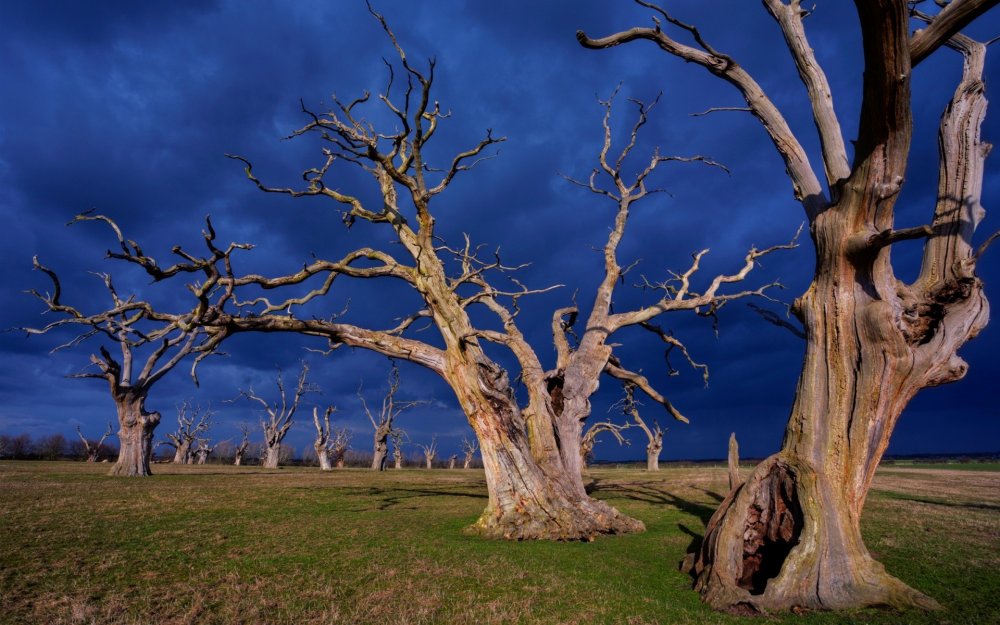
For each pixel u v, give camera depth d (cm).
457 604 833
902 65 754
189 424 7788
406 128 1645
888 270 942
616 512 1598
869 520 1695
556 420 1719
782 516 934
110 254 1569
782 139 1058
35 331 2662
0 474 3216
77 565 1040
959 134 1034
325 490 2756
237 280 1800
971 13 777
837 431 901
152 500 2088
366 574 1016
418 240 1733
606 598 877
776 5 1066
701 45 1081
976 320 958
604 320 1952
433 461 10319
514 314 2275
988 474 4741
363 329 1769
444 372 1644
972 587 920
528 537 1425
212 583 935
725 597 841
